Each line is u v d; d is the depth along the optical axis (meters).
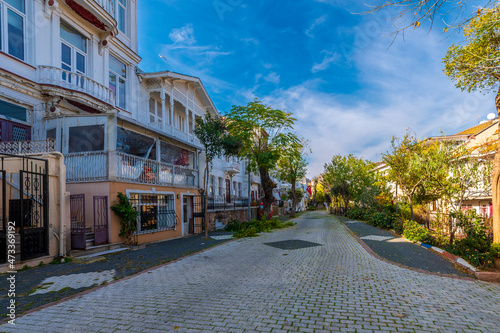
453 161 11.88
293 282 6.15
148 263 8.07
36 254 7.68
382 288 5.78
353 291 5.55
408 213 19.31
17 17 10.09
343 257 8.98
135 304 4.78
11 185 8.17
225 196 23.89
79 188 10.66
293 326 3.94
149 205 13.09
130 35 16.44
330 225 21.39
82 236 9.27
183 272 7.04
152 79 17.22
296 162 33.41
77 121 10.80
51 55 10.98
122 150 12.45
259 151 21.81
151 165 13.37
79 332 3.73
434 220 14.28
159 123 17.36
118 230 10.82
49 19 10.99
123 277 6.55
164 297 5.14
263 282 6.15
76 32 12.50
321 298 5.11
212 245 11.58
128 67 15.91
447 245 10.61
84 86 11.68
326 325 3.98
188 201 17.17
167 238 14.10
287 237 14.12
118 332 3.74
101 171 10.59
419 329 3.90
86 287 5.76
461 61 7.46
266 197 22.95
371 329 3.88
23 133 10.02
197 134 13.91
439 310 4.62
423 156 12.85
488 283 6.39
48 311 4.46
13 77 9.51
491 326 4.04
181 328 3.87
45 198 8.01
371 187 29.44
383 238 13.56
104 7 13.42
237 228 18.11
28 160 8.15
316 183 84.12
